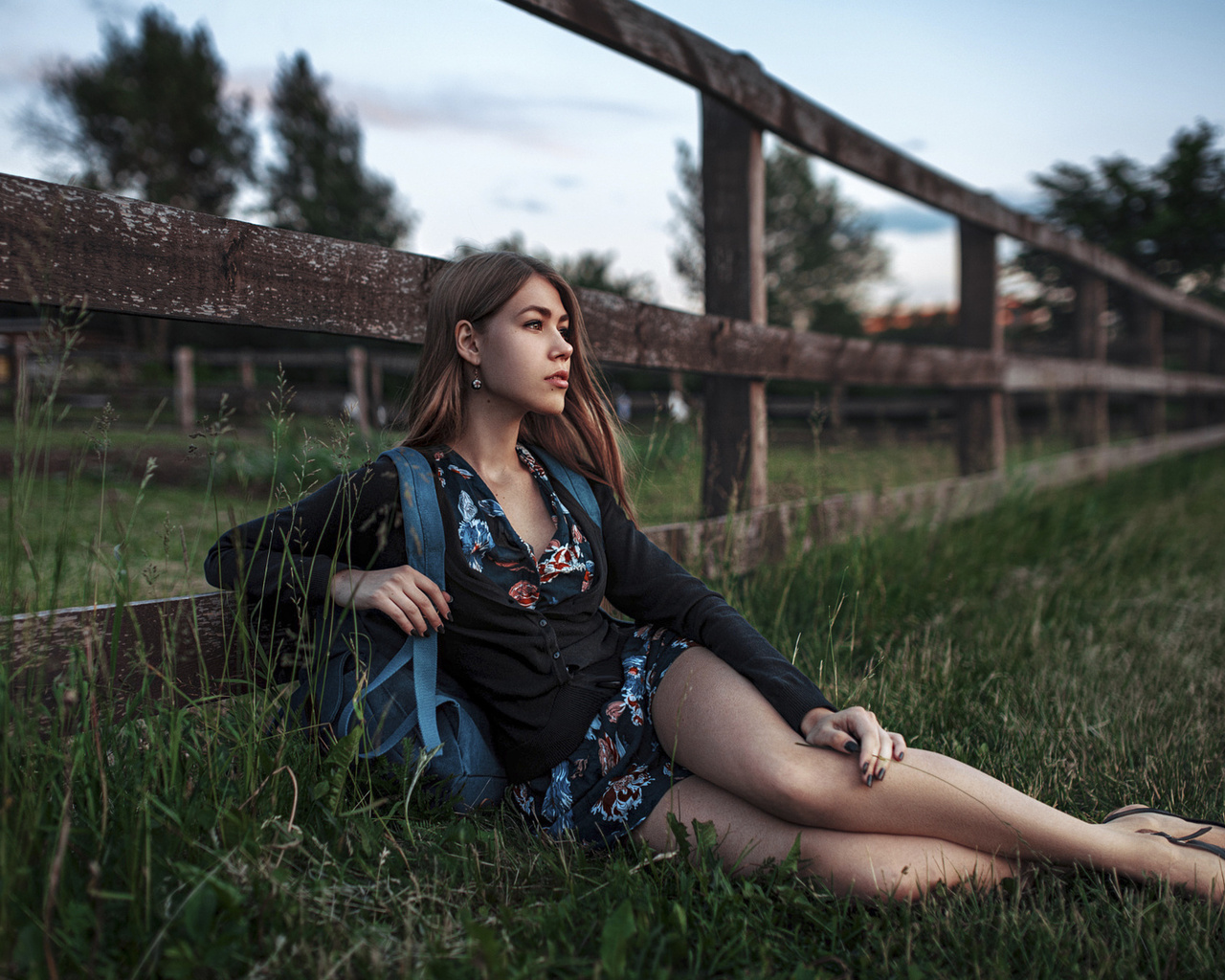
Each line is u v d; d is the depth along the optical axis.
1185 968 1.32
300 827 1.48
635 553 1.84
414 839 1.54
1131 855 1.52
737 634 1.67
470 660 1.63
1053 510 5.42
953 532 4.72
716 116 3.76
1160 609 3.87
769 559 3.53
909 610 3.45
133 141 37.00
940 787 1.48
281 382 1.68
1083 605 3.85
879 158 4.62
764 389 3.83
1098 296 8.41
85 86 37.22
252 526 1.67
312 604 1.66
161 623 1.76
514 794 1.69
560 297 1.77
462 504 1.65
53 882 1.09
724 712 1.55
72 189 1.61
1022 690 2.69
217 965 1.12
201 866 1.33
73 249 1.61
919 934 1.39
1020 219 6.46
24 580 2.37
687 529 3.04
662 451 3.01
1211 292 26.17
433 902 1.38
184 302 1.78
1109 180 27.52
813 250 41.16
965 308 6.32
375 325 2.18
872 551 3.58
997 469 6.17
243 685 1.86
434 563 1.59
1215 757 2.22
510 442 1.78
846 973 1.26
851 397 18.66
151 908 1.22
